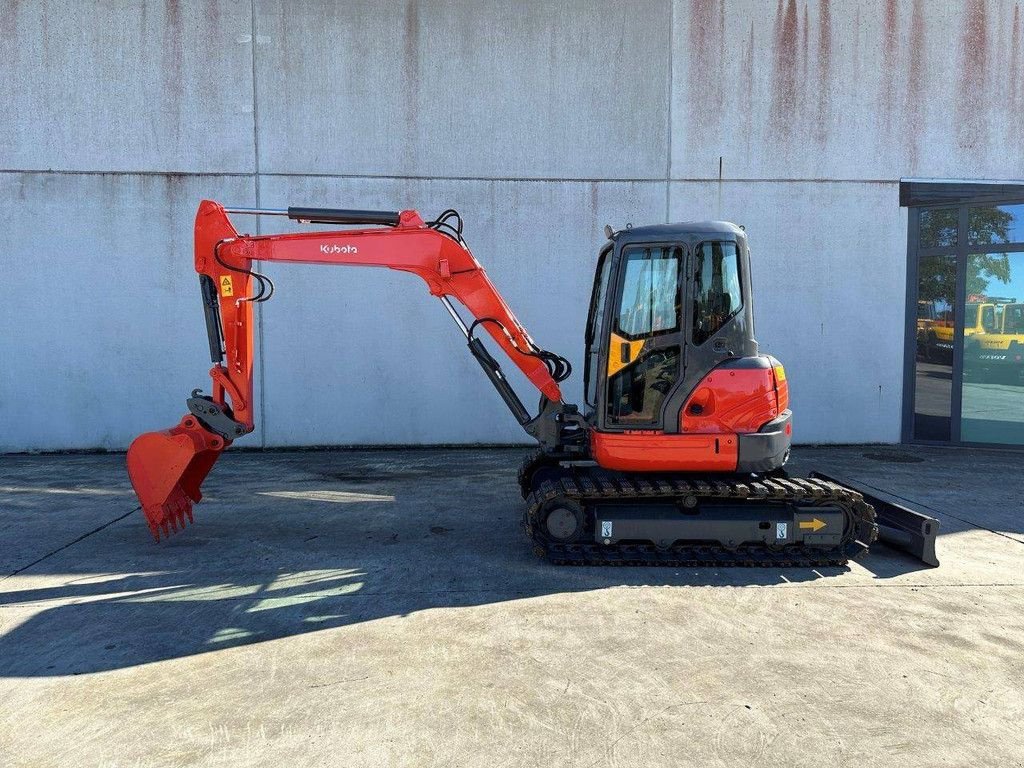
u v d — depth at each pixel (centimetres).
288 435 880
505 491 652
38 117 836
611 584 410
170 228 856
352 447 884
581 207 877
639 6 857
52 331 855
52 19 827
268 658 318
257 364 870
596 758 242
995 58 869
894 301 895
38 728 262
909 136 877
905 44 868
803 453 851
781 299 892
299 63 849
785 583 414
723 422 443
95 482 697
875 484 677
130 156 847
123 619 361
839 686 293
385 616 364
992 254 862
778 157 879
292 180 860
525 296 884
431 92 859
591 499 448
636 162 875
